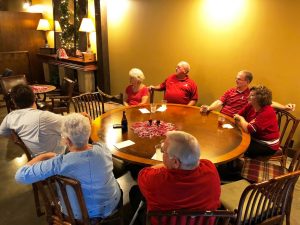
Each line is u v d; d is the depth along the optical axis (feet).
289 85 10.61
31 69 23.71
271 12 10.43
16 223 7.55
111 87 18.48
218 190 4.64
